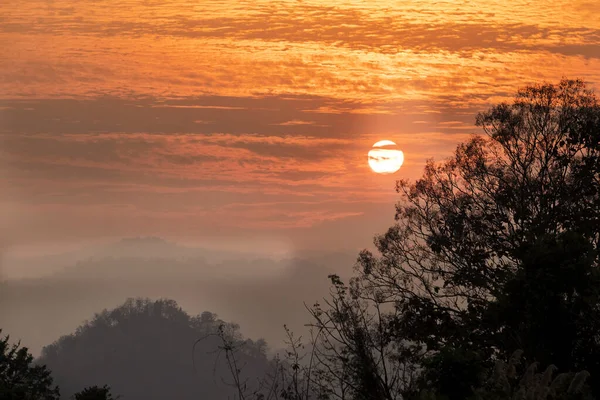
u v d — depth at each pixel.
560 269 42.31
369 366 41.03
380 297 63.16
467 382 37.97
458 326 60.16
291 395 38.41
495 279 63.56
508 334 49.97
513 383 35.53
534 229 62.91
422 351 60.72
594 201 64.31
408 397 38.81
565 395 32.66
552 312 42.69
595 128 66.25
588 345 42.69
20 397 57.62
